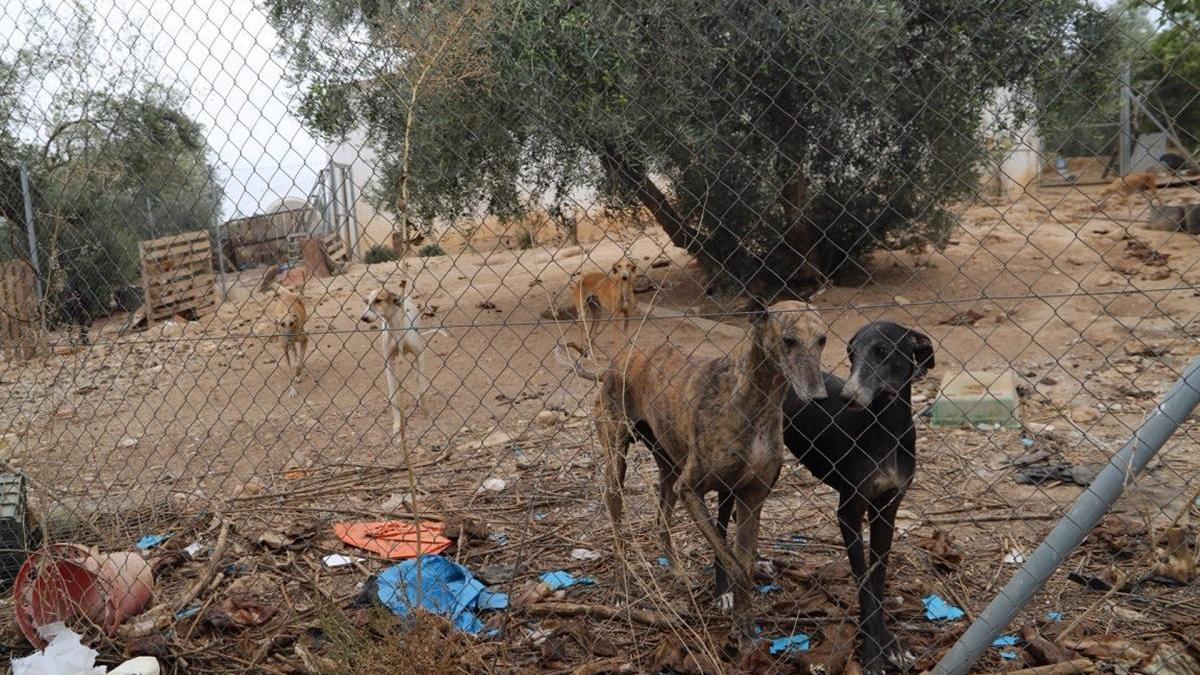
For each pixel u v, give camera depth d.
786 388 3.67
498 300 12.22
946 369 8.30
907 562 4.59
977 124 4.11
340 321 11.83
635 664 3.77
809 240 10.54
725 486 3.85
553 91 4.85
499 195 5.02
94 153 4.37
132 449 7.39
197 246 9.55
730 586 4.26
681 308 10.88
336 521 5.55
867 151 4.64
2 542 4.72
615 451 4.46
